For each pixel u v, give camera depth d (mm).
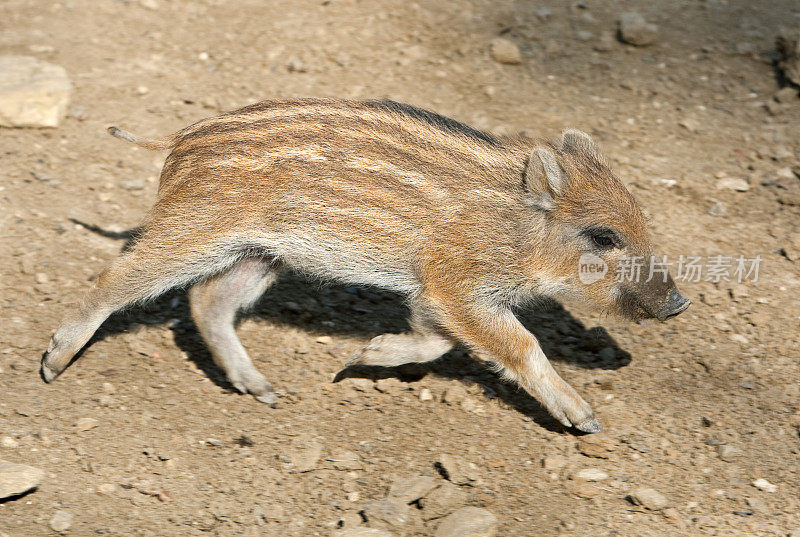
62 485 6211
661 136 10469
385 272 7000
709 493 6430
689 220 9289
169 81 10992
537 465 6688
